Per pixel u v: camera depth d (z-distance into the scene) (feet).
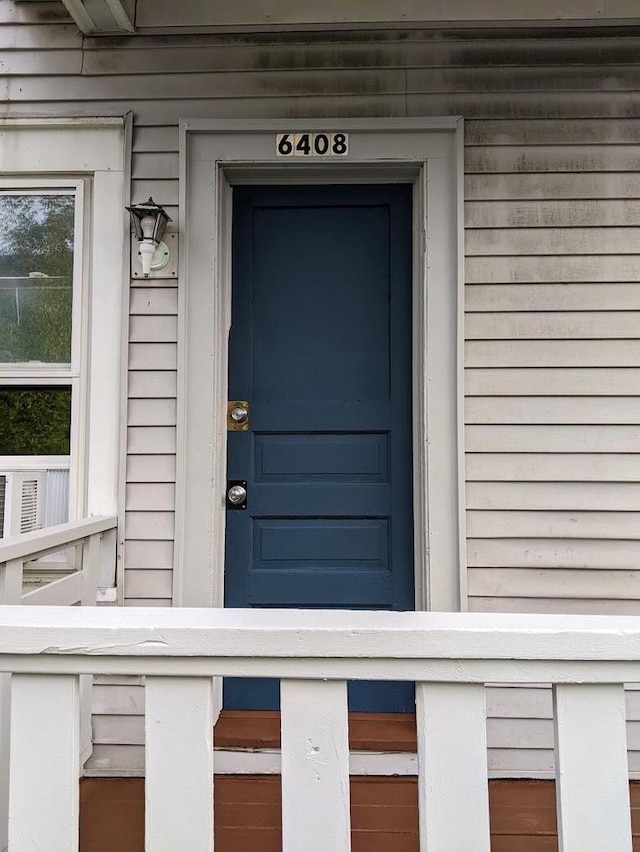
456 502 6.49
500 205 6.64
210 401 6.68
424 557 6.56
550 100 6.70
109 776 6.25
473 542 6.48
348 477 7.06
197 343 6.71
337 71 6.74
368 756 6.21
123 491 6.61
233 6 6.80
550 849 5.04
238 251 7.16
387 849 4.93
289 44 6.79
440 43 6.73
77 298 6.86
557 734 2.52
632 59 6.68
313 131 6.72
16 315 6.99
